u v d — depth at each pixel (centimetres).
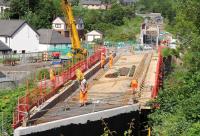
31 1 11944
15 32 9031
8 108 2972
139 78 3497
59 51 8138
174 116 2188
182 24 4234
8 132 2473
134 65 4231
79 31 12019
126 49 6181
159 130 2122
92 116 2245
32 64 6919
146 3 18825
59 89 2861
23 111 2164
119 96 2694
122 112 2386
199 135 1872
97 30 12131
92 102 2598
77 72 3061
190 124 2023
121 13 13800
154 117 2292
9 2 12506
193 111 2081
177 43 4953
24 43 9238
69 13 4944
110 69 4012
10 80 5097
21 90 3831
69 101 2706
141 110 2492
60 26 11506
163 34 9125
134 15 14625
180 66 4688
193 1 3625
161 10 17312
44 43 9606
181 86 2500
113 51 5450
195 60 3284
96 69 3897
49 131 2064
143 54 5359
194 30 3878
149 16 14512
